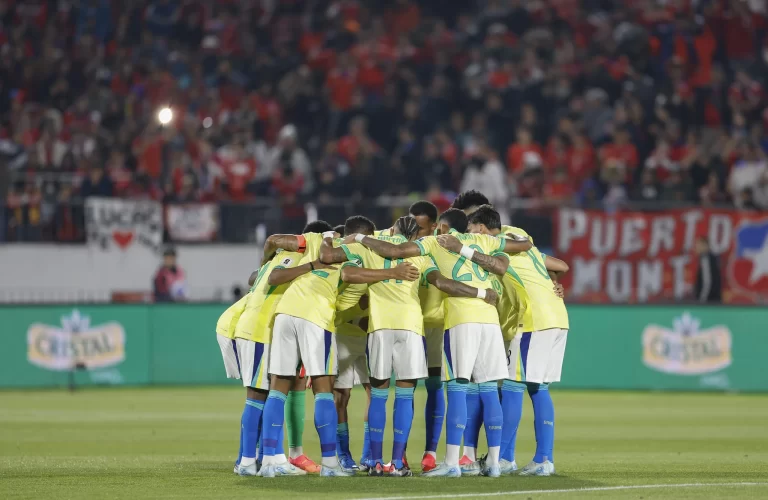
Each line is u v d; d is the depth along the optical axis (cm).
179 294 7369
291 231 7431
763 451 4169
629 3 10325
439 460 3850
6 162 8000
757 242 7394
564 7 10275
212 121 9038
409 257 3288
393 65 9731
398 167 8512
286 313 3278
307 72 9706
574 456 3988
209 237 7431
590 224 7338
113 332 7238
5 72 9488
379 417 3306
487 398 3288
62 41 9900
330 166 8638
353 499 2766
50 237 7338
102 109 9200
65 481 3203
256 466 3356
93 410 5822
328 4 10419
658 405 6288
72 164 8462
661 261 7375
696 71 9862
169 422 5241
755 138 9044
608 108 9238
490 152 8562
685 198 8325
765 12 10244
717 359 7219
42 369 7112
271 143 9162
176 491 2962
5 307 7069
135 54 9775
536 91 9388
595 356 7206
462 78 9800
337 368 3478
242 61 9881
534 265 3425
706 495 2869
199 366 7344
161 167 8475
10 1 9981
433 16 10525
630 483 3130
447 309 3297
